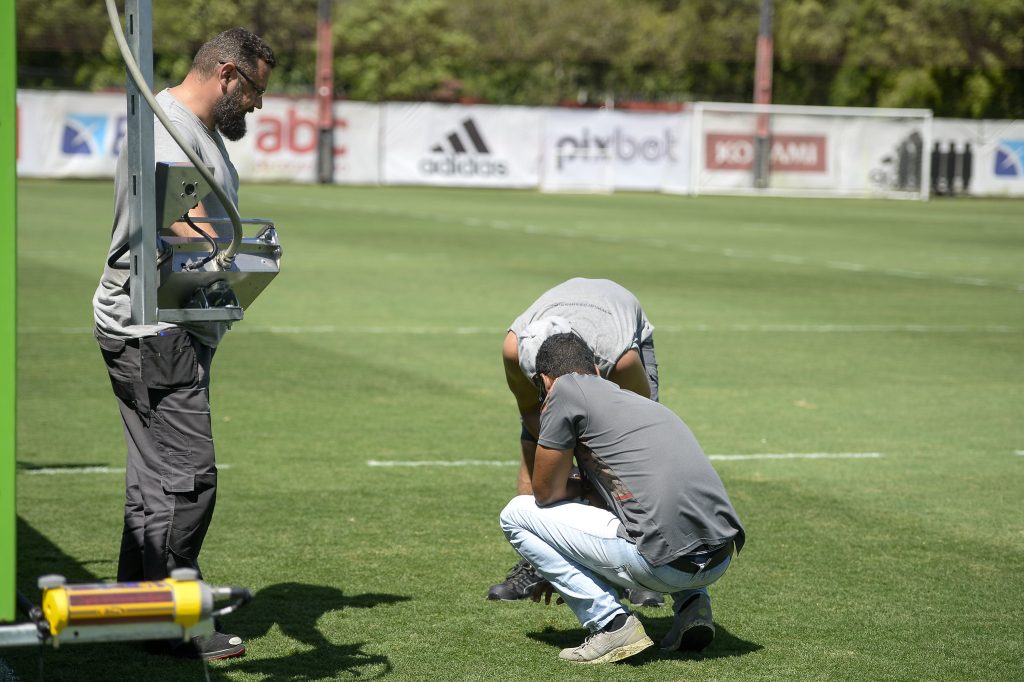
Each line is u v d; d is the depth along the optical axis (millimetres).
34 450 18078
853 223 72750
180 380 10547
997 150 106125
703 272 44781
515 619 11977
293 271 41719
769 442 19844
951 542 14750
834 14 129125
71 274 38125
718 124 100625
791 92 134250
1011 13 126375
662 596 12844
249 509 15359
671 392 23766
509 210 74938
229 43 10578
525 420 12141
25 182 82312
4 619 8102
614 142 100688
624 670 10773
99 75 113625
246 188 87688
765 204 89688
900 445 19859
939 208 89875
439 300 35750
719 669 10836
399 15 129000
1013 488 17344
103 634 8133
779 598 12695
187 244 9484
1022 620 12203
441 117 96812
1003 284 43750
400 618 11883
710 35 136875
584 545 10758
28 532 14172
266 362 25641
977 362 27844
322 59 93750
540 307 11867
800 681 10609
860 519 15648
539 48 137125
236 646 10867
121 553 11203
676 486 10578
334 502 15766
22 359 24938
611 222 68000
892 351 29094
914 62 128375
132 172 9148
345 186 93688
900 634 11758
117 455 17859
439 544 14164
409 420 20656
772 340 30281
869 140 102625
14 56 7754
